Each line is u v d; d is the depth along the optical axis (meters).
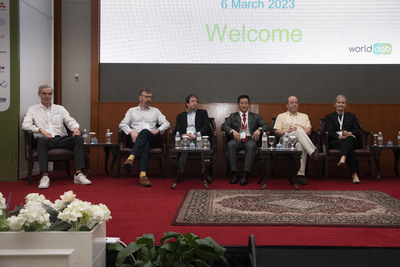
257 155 4.80
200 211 3.07
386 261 1.74
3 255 1.30
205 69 5.79
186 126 5.17
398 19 5.67
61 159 4.66
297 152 4.20
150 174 5.63
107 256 1.66
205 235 2.40
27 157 4.56
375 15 5.68
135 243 1.46
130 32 5.77
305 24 5.71
